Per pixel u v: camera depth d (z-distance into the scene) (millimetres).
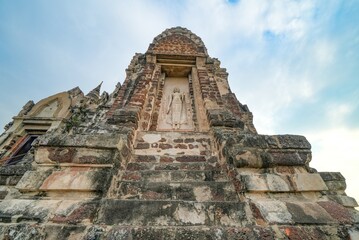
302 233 2174
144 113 5152
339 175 3461
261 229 2180
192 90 6438
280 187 2701
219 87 7418
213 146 4168
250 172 2902
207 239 2035
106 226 2158
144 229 2094
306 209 2475
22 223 2148
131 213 2330
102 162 2807
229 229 2154
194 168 3537
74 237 2033
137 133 4465
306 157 3090
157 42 7809
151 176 3168
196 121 5406
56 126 7398
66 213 2262
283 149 3162
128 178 3088
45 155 2803
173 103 5957
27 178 2600
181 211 2396
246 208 2473
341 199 2873
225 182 2975
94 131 3855
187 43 7934
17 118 7594
